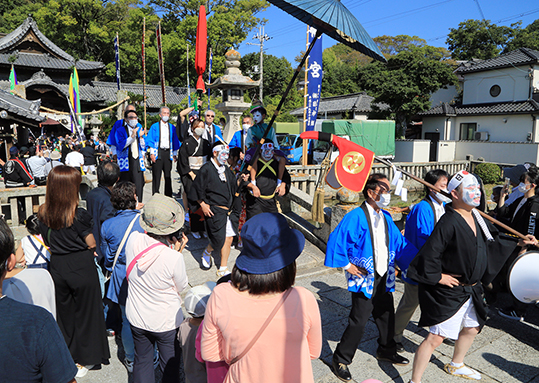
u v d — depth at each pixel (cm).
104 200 340
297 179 975
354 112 3091
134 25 3875
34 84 2864
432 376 317
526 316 432
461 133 2686
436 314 278
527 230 406
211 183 461
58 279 284
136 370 263
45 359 131
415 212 357
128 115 620
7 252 137
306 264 537
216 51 3572
